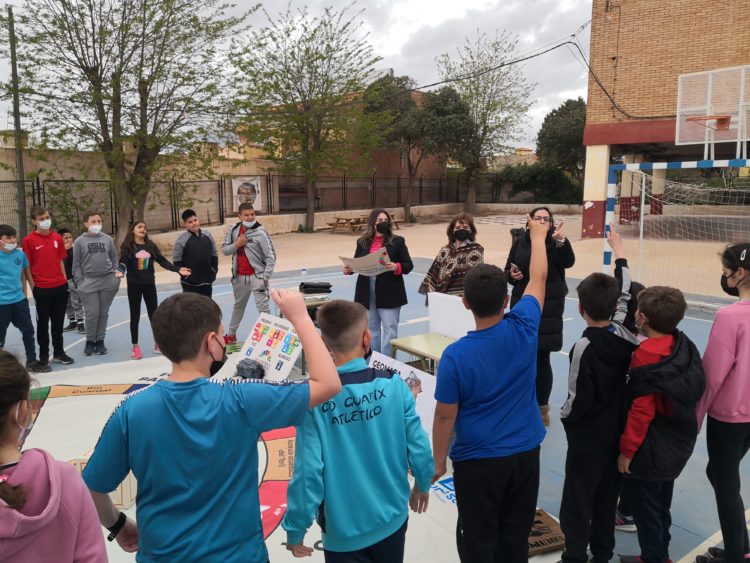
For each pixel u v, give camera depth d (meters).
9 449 1.48
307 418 2.21
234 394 1.79
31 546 1.44
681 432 2.78
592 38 17.91
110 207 17.41
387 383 2.37
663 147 20.06
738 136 12.97
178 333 1.76
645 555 2.92
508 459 2.53
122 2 15.31
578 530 2.88
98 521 1.61
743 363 2.77
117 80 15.34
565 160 36.72
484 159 34.16
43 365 6.54
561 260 4.57
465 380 2.51
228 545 1.76
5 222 15.64
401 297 6.16
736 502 2.87
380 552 2.30
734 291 2.98
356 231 24.94
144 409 1.72
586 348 2.81
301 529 2.20
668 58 16.78
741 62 15.70
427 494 2.57
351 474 2.22
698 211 19.94
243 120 20.17
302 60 22.73
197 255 7.23
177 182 17.84
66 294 6.79
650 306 2.78
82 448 4.45
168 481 1.72
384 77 26.97
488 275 2.56
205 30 16.03
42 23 14.91
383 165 32.19
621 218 20.34
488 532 2.59
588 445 2.86
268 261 7.24
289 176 24.59
